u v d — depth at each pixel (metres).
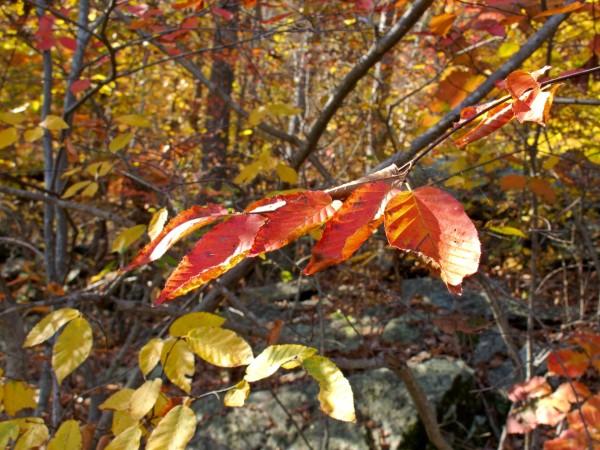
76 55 2.82
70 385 2.50
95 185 1.94
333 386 0.83
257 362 0.90
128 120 1.92
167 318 2.49
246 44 3.90
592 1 1.82
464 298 5.11
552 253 4.88
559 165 2.83
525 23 2.04
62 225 2.92
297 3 3.19
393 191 0.59
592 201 3.74
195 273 0.58
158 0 2.96
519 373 3.18
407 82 5.75
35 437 1.07
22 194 2.25
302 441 3.80
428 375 4.25
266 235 0.59
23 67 4.49
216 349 1.04
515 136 3.29
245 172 1.84
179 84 7.29
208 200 3.02
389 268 5.44
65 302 2.07
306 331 4.49
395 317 4.84
